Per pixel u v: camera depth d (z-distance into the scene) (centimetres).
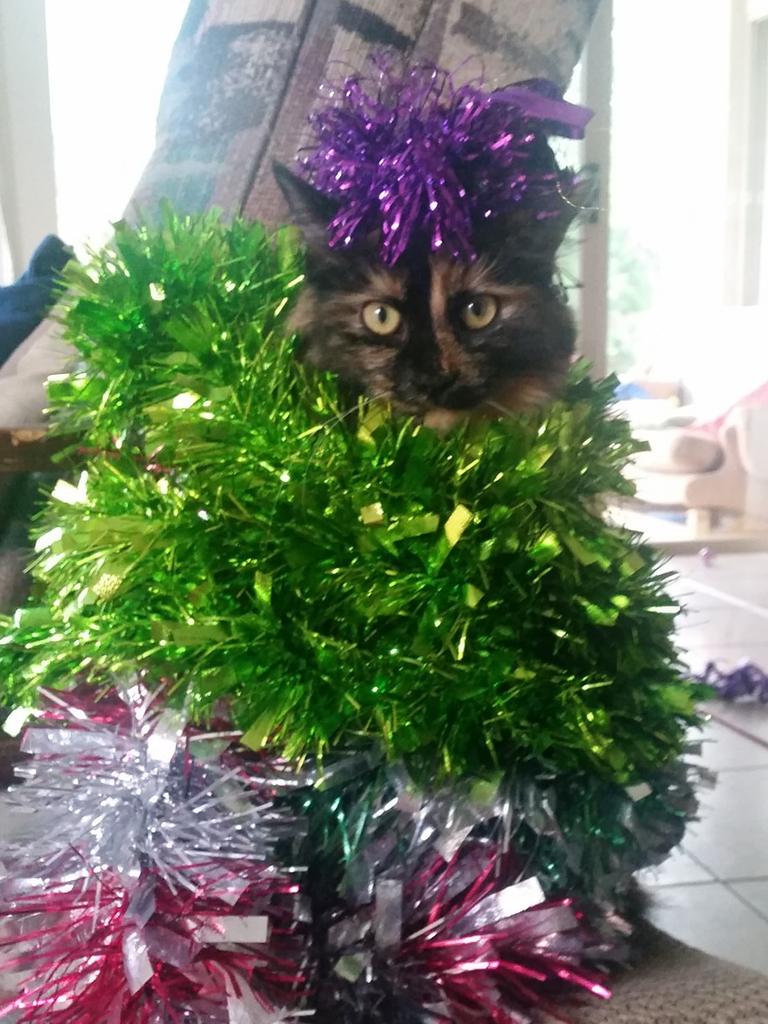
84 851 33
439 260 38
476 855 35
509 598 34
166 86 62
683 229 119
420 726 33
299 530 33
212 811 34
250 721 34
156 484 37
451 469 35
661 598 38
